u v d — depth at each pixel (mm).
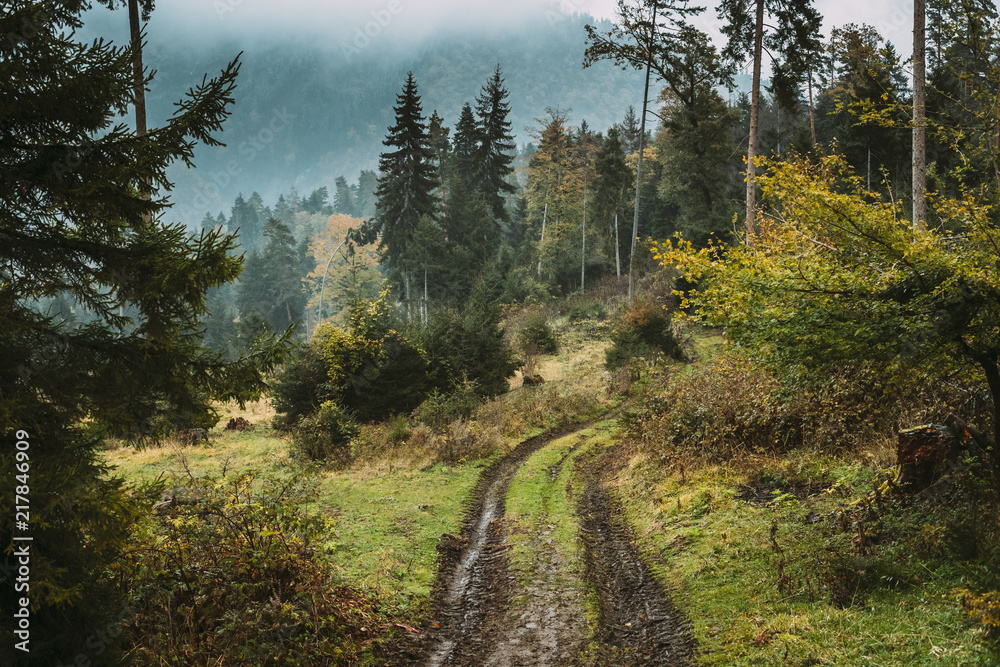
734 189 40938
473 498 13055
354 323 19734
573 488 13281
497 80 55688
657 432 14312
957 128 8375
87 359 4953
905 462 7797
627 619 7531
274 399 19094
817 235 7660
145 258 4781
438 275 46281
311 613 6711
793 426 11398
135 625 5801
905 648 5199
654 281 41625
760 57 21781
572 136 58469
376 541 9898
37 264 4863
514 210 73938
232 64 4551
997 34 7723
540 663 6582
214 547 7160
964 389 8672
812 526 8117
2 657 3910
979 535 6227
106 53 4574
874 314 6332
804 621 6055
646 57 30625
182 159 4688
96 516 4172
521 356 32094
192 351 5324
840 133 32938
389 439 16984
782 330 6727
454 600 8438
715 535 8906
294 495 8828
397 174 43719
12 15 4258
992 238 6426
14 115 4406
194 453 15688
